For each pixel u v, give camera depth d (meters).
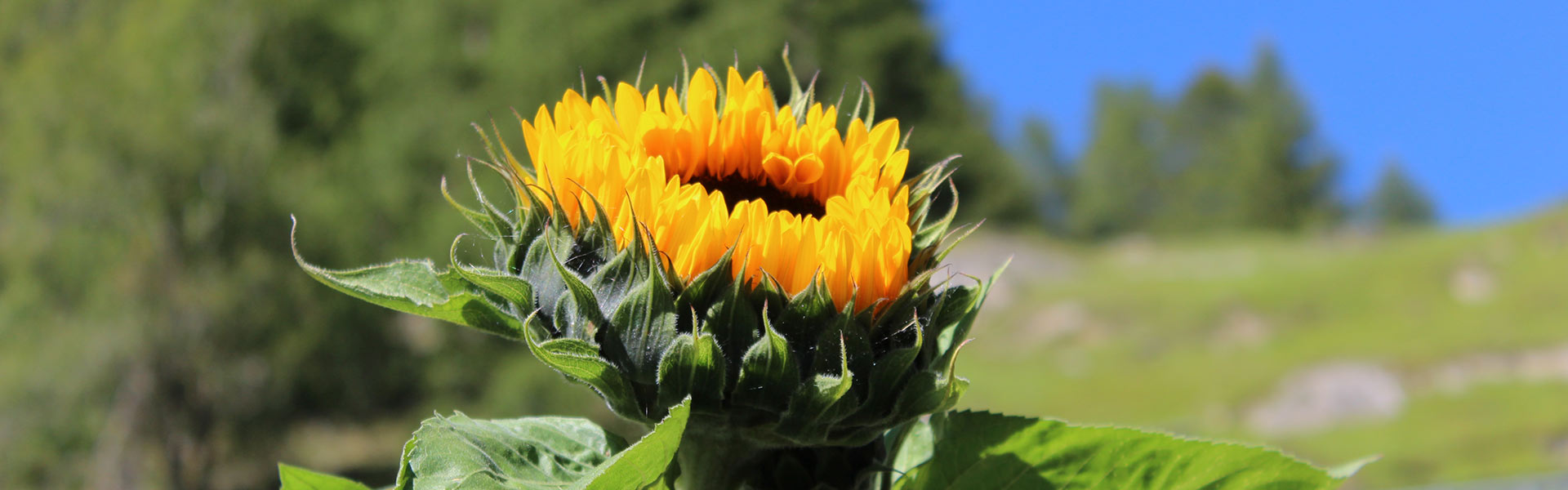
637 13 16.47
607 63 15.98
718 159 1.27
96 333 13.05
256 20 14.70
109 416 13.35
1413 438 13.51
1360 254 22.25
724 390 1.08
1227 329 18.47
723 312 1.08
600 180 1.12
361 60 16.14
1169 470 1.35
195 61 14.25
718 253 1.09
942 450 1.38
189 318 13.53
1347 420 14.53
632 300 1.07
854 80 21.19
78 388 13.08
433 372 15.13
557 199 1.12
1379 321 17.75
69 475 13.17
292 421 15.05
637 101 1.24
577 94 1.21
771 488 1.17
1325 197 57.09
